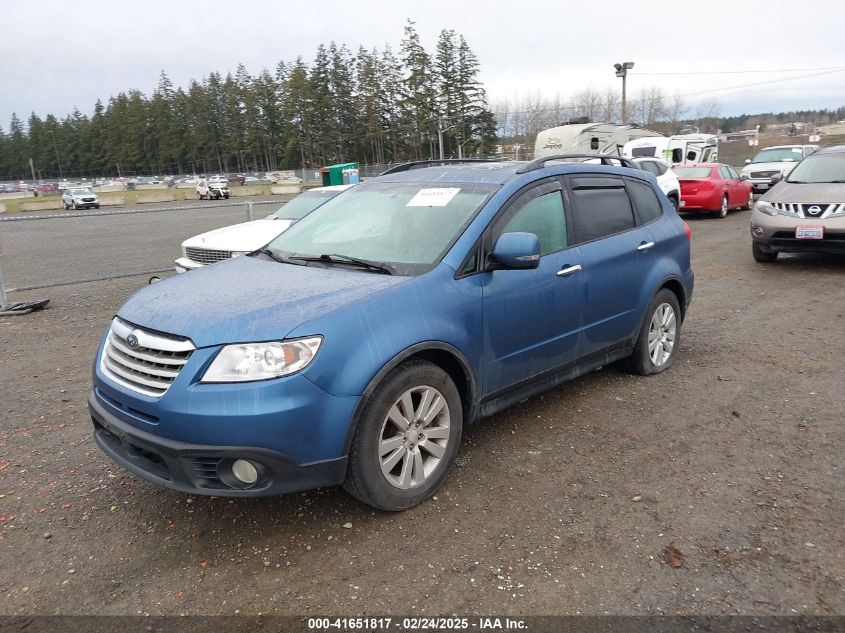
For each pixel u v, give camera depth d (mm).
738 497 3449
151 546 3121
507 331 3816
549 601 2674
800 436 4180
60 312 8297
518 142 74688
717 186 17734
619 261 4707
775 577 2791
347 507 3426
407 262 3623
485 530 3188
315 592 2760
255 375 2828
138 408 2973
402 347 3166
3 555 3061
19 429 4539
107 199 46688
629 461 3893
